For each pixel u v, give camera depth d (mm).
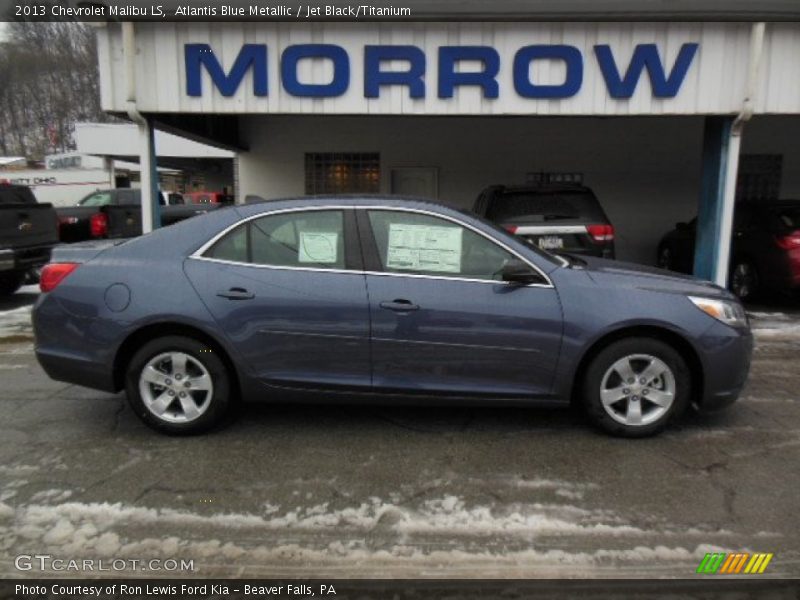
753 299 9461
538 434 4285
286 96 7758
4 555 2926
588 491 3492
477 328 3992
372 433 4316
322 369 4086
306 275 4062
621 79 7527
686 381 4094
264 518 3232
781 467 3779
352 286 4027
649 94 7543
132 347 4215
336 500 3408
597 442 4145
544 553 2928
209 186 34438
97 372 4137
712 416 4621
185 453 4000
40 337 4211
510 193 7449
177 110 7789
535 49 7512
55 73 58719
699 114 7574
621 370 4098
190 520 3215
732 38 7363
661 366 4074
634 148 12562
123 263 4164
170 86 7746
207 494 3475
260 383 4117
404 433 4312
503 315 3982
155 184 8180
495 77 7598
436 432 4332
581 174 12688
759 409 4777
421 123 12672
